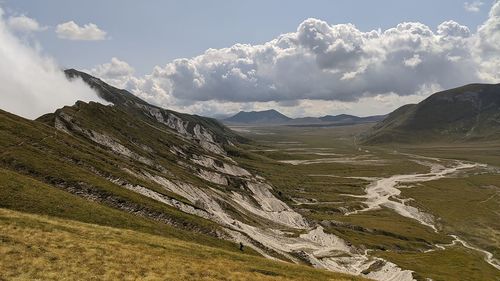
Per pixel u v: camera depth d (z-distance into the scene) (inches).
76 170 3577.8
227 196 6028.5
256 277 1879.9
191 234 3102.9
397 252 5595.5
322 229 5511.8
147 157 6003.9
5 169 2913.4
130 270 1619.1
